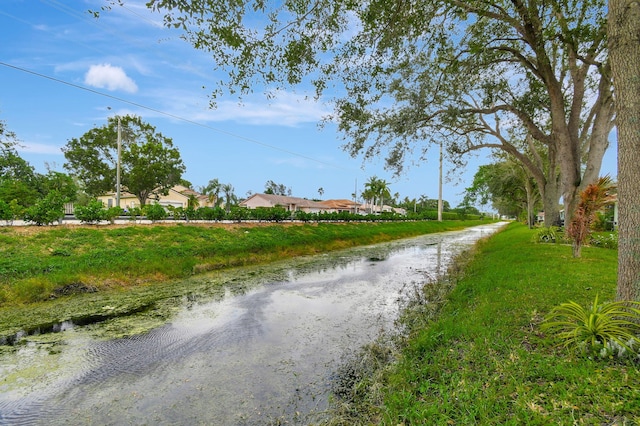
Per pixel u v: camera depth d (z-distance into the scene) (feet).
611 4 12.92
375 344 17.20
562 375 10.02
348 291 30.58
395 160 36.19
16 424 11.30
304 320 22.09
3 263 28.71
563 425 7.79
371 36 21.21
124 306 25.35
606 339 11.35
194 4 13.73
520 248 44.21
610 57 13.04
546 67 35.73
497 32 32.45
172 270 36.01
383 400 11.27
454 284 30.22
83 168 123.65
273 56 18.88
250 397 12.72
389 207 296.71
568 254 35.83
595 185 32.71
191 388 13.50
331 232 79.25
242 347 17.67
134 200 144.05
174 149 133.69
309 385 13.50
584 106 48.34
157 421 11.34
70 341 18.57
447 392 10.36
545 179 51.34
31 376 14.61
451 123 40.73
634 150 12.13
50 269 29.43
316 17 17.67
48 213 40.78
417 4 19.92
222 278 36.04
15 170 105.29
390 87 30.68
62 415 11.77
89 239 38.83
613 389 8.96
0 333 19.79
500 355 12.26
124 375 14.69
